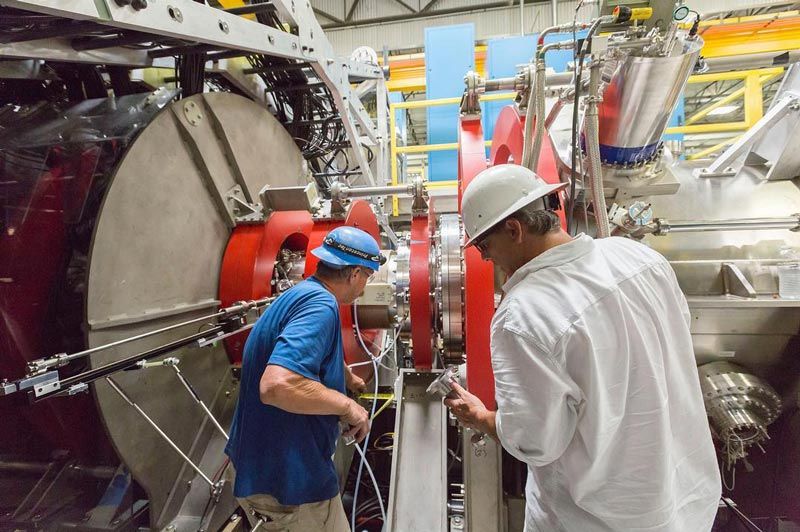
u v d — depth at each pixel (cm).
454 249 167
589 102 119
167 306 146
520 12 540
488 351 140
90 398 138
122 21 93
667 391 81
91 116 139
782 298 149
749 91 322
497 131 199
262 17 187
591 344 71
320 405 110
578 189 156
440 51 361
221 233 177
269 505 120
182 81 174
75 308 126
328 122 270
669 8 111
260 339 124
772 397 154
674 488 83
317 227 192
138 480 134
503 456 170
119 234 126
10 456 139
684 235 173
